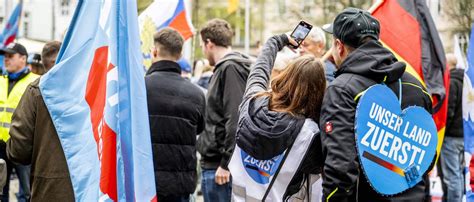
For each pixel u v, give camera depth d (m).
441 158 9.70
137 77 4.52
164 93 5.71
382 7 5.59
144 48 8.01
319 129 3.96
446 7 26.31
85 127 4.59
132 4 4.52
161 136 5.67
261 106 4.02
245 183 4.08
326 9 30.12
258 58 4.32
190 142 5.81
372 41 3.94
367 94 3.81
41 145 4.81
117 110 4.39
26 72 7.92
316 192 4.03
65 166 4.78
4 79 7.81
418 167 3.99
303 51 6.23
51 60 6.12
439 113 5.63
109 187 4.36
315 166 3.99
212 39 6.48
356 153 3.78
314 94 4.03
